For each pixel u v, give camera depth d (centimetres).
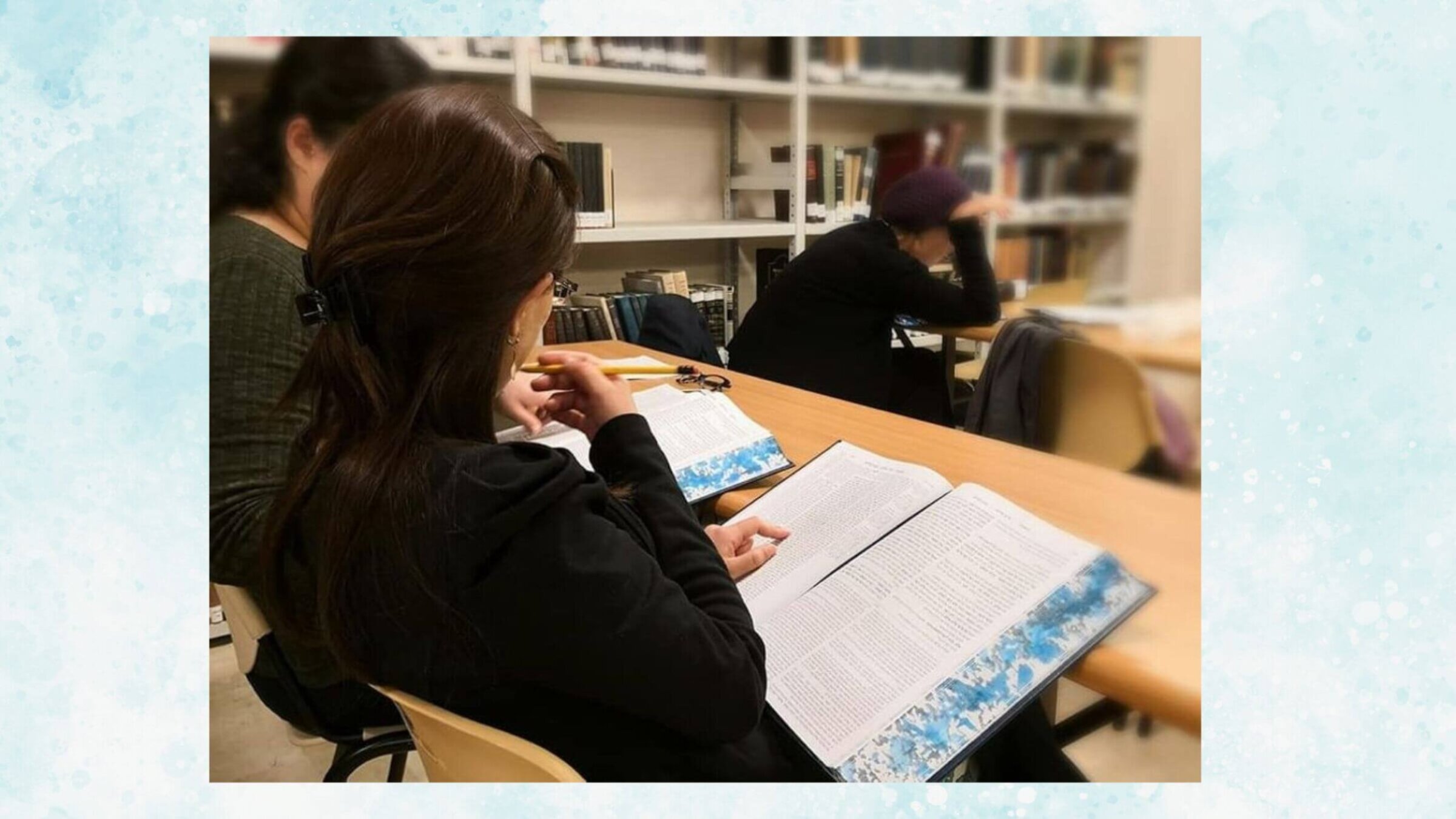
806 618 80
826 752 66
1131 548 79
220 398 78
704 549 71
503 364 61
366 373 57
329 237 58
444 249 55
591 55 204
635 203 251
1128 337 92
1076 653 68
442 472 56
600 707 64
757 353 192
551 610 56
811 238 238
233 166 85
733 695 62
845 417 133
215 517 77
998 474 101
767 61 219
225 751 156
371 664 59
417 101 58
